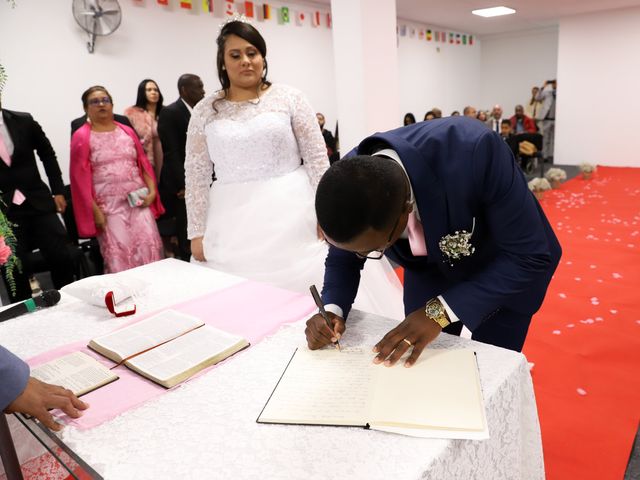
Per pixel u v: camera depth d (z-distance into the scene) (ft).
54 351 3.93
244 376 3.36
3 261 4.32
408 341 3.32
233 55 6.44
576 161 29.86
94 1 14.01
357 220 2.74
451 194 3.32
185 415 2.97
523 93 37.19
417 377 3.10
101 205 10.40
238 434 2.76
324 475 2.39
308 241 6.99
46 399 2.97
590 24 27.63
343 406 2.88
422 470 2.38
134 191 10.58
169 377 3.31
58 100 13.89
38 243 9.91
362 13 10.05
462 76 36.06
